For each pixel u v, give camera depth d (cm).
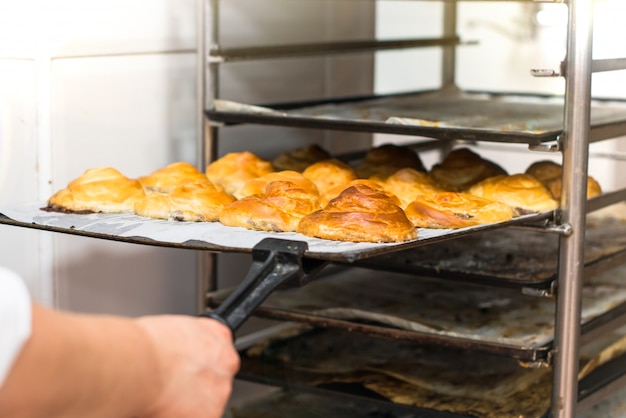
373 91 224
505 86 237
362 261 173
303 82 209
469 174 180
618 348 179
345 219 146
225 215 154
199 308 184
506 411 163
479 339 162
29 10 162
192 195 157
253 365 179
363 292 191
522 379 174
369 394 168
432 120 179
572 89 155
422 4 238
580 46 154
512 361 181
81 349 114
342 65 217
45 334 112
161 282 183
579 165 156
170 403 121
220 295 183
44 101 165
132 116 177
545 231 158
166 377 120
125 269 178
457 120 180
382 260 179
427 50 242
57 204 158
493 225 152
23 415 112
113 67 174
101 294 174
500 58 237
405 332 165
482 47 238
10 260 165
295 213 153
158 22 180
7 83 162
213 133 180
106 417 117
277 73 203
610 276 197
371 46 201
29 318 111
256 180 167
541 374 176
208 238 146
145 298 181
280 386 172
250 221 151
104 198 158
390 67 240
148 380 119
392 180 171
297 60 207
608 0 216
